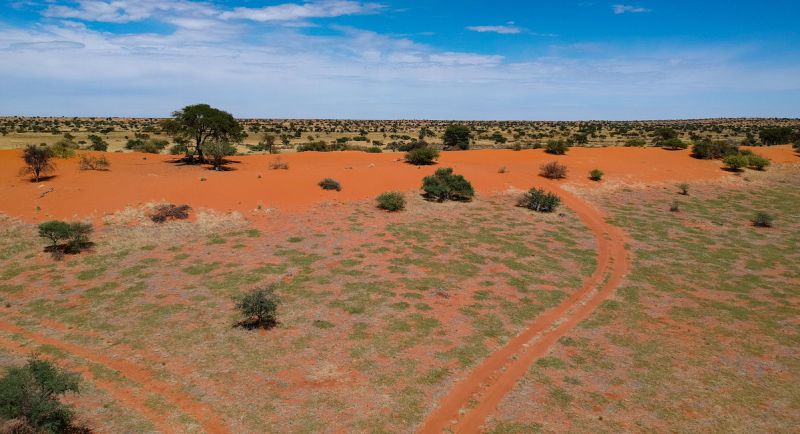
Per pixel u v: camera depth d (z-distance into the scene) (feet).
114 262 77.30
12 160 133.18
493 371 49.88
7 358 48.73
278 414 41.70
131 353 50.80
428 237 95.91
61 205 95.71
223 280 71.10
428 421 41.50
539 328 60.18
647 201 135.95
